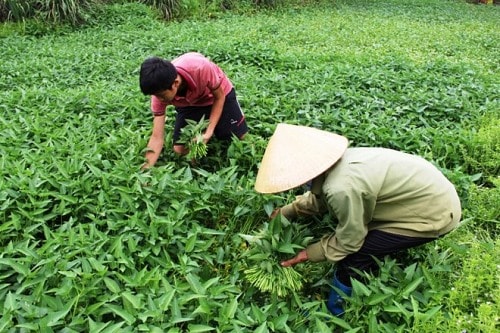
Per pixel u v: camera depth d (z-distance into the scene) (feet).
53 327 8.04
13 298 8.05
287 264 9.43
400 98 18.63
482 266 9.36
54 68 22.25
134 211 10.69
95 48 26.89
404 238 9.14
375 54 26.73
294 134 9.06
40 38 30.25
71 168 11.95
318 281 10.08
